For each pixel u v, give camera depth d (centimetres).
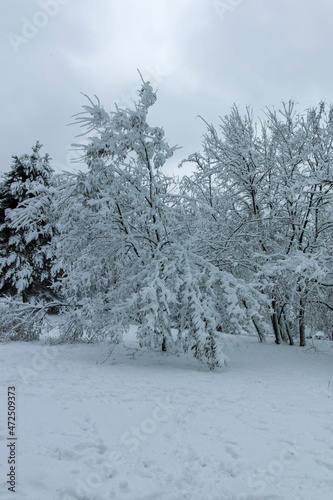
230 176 1320
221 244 1202
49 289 2289
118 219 1022
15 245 2125
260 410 552
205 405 566
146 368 877
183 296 933
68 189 986
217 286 1005
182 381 734
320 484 336
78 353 1061
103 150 961
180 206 1034
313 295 1205
